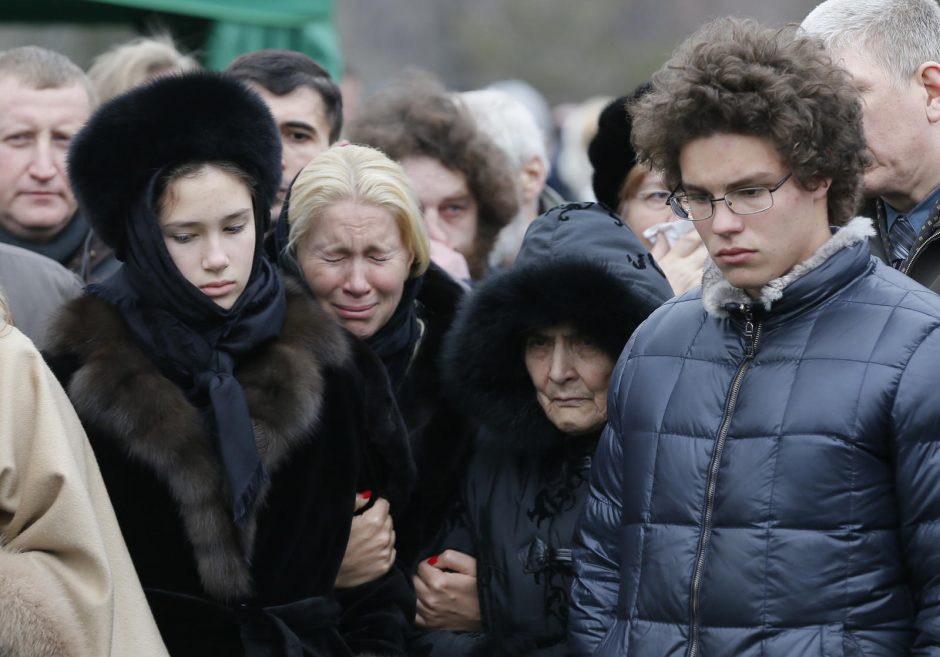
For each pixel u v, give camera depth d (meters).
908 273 11.94
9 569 9.73
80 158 11.12
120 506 10.76
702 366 10.08
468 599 12.12
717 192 9.57
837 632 9.29
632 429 10.30
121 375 10.79
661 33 77.56
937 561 9.23
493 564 11.95
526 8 75.62
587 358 11.63
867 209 12.59
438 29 74.81
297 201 12.52
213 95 11.05
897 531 9.45
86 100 15.15
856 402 9.43
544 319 11.49
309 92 15.92
